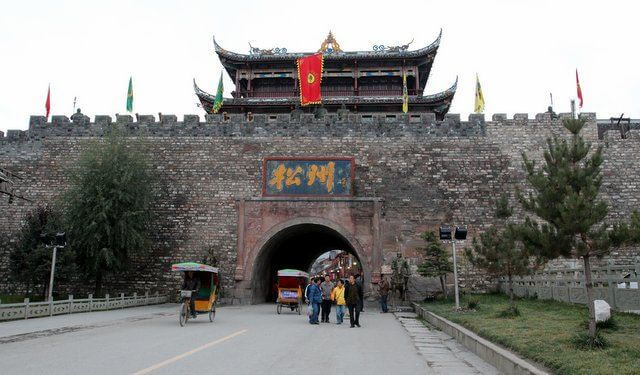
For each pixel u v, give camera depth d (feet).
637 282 51.55
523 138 108.99
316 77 149.69
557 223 37.27
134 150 102.99
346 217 105.40
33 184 110.01
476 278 101.04
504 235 62.18
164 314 74.28
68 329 52.90
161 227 107.04
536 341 36.47
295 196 106.83
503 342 37.73
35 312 66.54
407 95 158.61
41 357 33.96
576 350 32.99
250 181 108.68
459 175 107.24
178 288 103.81
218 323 61.21
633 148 106.11
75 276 96.68
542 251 38.91
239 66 172.04
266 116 112.78
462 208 105.29
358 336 50.52
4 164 111.55
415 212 105.50
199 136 111.96
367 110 165.27
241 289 103.19
